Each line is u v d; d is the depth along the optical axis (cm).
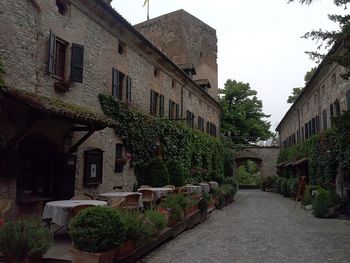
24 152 982
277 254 789
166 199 1079
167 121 1881
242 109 4450
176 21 3500
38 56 989
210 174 2614
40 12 1003
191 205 1174
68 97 1113
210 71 3678
